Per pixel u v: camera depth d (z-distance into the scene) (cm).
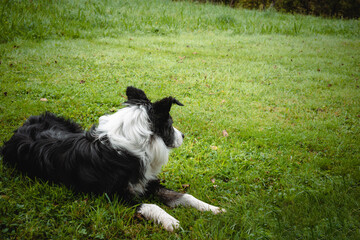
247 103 620
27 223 255
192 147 431
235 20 1526
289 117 562
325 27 1545
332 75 823
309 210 303
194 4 1873
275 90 706
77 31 1074
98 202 284
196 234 264
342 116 560
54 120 370
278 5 3062
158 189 321
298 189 343
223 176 376
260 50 1086
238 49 1085
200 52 1011
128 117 281
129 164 280
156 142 290
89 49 920
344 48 1160
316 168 393
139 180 294
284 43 1214
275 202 320
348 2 2773
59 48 894
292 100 646
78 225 263
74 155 293
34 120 366
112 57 861
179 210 296
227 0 2889
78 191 299
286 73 839
